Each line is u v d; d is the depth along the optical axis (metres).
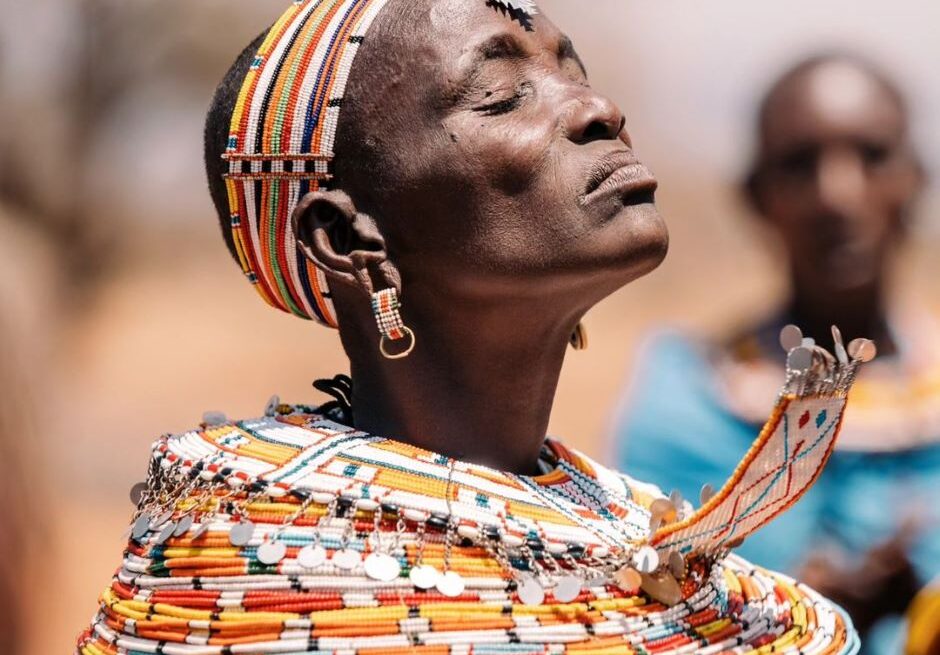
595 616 3.22
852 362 3.16
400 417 3.72
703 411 6.94
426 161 3.46
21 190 19.59
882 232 7.03
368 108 3.54
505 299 3.50
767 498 3.30
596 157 3.48
